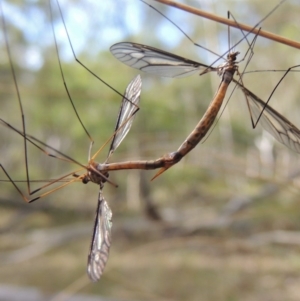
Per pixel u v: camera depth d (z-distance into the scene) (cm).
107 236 8
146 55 10
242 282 36
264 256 40
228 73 10
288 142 10
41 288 35
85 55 44
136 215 54
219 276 38
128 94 9
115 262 43
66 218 59
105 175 9
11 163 79
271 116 10
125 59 10
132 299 30
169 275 39
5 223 55
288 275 36
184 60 10
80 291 33
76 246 52
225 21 10
